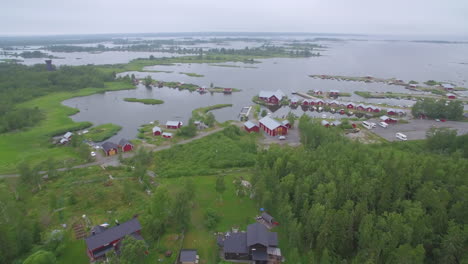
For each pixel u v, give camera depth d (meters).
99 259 50.09
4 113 134.88
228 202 67.38
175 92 197.25
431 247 47.03
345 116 147.12
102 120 137.62
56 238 51.94
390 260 42.59
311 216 50.72
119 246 51.66
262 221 60.56
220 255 51.53
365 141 106.31
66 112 146.12
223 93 194.50
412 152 87.81
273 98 169.12
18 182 75.25
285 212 55.19
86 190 72.44
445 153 89.69
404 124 126.25
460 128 119.00
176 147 100.31
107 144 98.88
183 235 55.94
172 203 57.78
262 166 77.19
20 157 94.12
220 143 102.25
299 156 73.31
